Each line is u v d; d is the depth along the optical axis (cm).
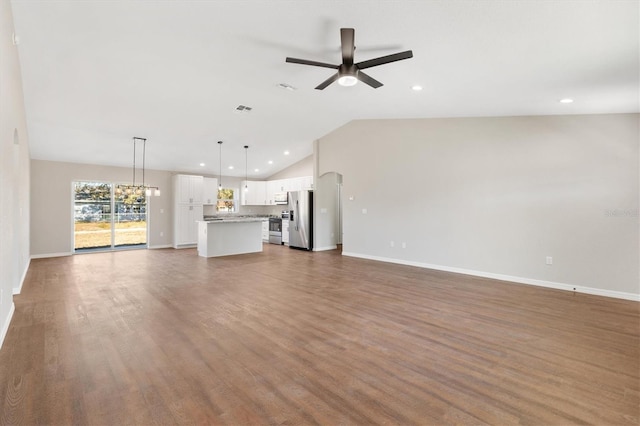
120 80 429
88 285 467
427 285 469
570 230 444
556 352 255
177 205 889
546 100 388
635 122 402
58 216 745
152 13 283
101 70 399
